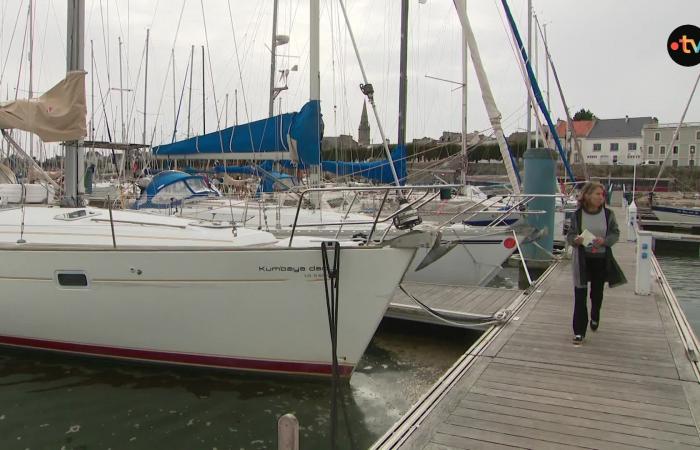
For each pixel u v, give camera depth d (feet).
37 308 17.52
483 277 29.58
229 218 30.96
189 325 16.62
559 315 21.22
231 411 15.29
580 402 12.67
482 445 10.65
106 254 16.56
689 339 17.63
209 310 16.37
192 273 16.17
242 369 16.97
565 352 16.47
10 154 24.63
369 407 16.02
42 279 17.26
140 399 15.97
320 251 15.61
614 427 11.35
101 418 14.90
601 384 13.80
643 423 11.53
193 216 30.94
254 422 14.73
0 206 23.16
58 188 24.14
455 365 15.48
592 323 18.21
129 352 17.43
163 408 15.44
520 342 17.60
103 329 17.22
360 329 16.07
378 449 10.56
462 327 23.04
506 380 14.14
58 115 20.51
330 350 16.28
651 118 202.59
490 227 30.04
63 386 16.75
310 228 28.07
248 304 16.16
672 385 13.69
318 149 27.94
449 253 29.53
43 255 17.08
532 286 26.71
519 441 10.79
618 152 199.31
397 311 23.21
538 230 30.42
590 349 16.75
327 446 13.74
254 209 31.50
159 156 30.66
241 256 15.85
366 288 15.76
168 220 21.38
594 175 155.43
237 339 16.57
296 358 16.53
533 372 14.74
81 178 23.29
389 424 14.96
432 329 23.99
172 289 16.39
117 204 31.86
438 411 12.23
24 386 16.75
